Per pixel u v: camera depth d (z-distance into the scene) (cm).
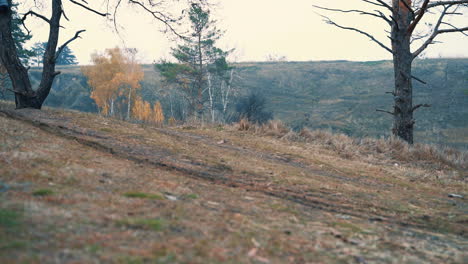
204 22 4038
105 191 394
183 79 4650
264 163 826
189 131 1218
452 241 433
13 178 381
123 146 755
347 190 664
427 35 1337
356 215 505
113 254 233
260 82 9344
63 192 361
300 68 10525
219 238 303
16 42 4166
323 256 306
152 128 1112
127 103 6259
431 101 7281
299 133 1268
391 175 885
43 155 499
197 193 470
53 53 1274
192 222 335
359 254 328
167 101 6216
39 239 237
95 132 873
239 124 1318
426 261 335
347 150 1097
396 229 454
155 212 346
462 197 725
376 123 6538
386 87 8725
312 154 1023
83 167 480
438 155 1109
